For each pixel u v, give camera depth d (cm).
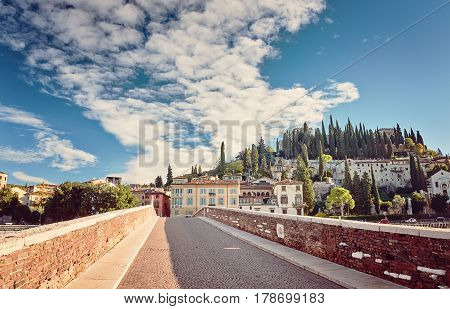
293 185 8144
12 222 7450
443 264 558
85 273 768
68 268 667
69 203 6500
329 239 939
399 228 663
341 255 875
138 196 9500
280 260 1003
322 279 761
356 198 7725
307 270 858
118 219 1315
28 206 8462
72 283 671
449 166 6975
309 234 1062
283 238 1275
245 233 1727
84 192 6544
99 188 6650
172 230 2028
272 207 8106
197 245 1345
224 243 1411
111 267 842
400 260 658
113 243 1194
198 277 784
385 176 9931
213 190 8319
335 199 7744
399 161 9975
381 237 718
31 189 10319
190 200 8294
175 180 8569
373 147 11750
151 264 939
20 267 448
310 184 8375
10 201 7500
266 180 8956
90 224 849
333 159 11625
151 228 2105
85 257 801
